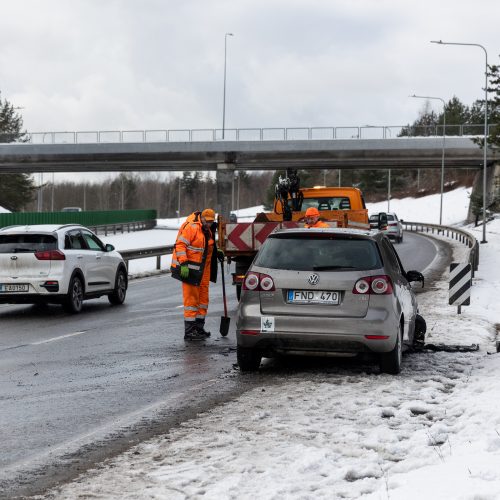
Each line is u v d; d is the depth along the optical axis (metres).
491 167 75.94
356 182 150.88
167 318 15.65
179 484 5.32
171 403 8.03
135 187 198.62
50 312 17.03
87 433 6.87
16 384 9.06
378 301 9.00
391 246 10.48
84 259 16.94
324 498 4.94
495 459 5.42
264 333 9.15
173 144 72.44
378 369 9.82
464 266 15.89
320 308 9.05
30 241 16.16
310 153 71.81
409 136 71.12
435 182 134.88
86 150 73.31
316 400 7.90
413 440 6.26
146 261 35.22
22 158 75.88
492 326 14.56
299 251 9.29
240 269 17.22
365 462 5.73
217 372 9.76
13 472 5.75
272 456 5.93
